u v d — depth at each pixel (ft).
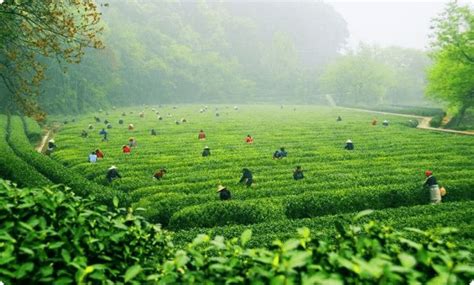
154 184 84.89
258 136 163.63
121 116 279.49
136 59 440.45
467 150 117.39
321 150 123.65
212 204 64.59
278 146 136.05
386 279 13.41
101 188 75.66
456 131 173.99
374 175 87.76
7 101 208.95
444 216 55.36
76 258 16.66
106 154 119.75
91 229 20.70
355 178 84.53
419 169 91.66
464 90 174.81
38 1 76.23
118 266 19.90
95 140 151.53
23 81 97.35
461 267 13.62
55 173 86.53
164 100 475.31
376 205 70.90
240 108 398.83
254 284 14.51
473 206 62.54
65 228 19.25
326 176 86.43
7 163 87.30
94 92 344.90
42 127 209.15
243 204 64.49
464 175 83.51
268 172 93.61
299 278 14.62
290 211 67.51
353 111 347.77
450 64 174.91
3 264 16.16
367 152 118.21
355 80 458.50
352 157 112.78
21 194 20.81
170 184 85.56
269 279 14.56
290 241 15.33
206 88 528.63
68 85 299.99
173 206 69.05
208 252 40.45
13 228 18.89
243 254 16.21
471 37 157.48
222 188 69.67
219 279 15.76
